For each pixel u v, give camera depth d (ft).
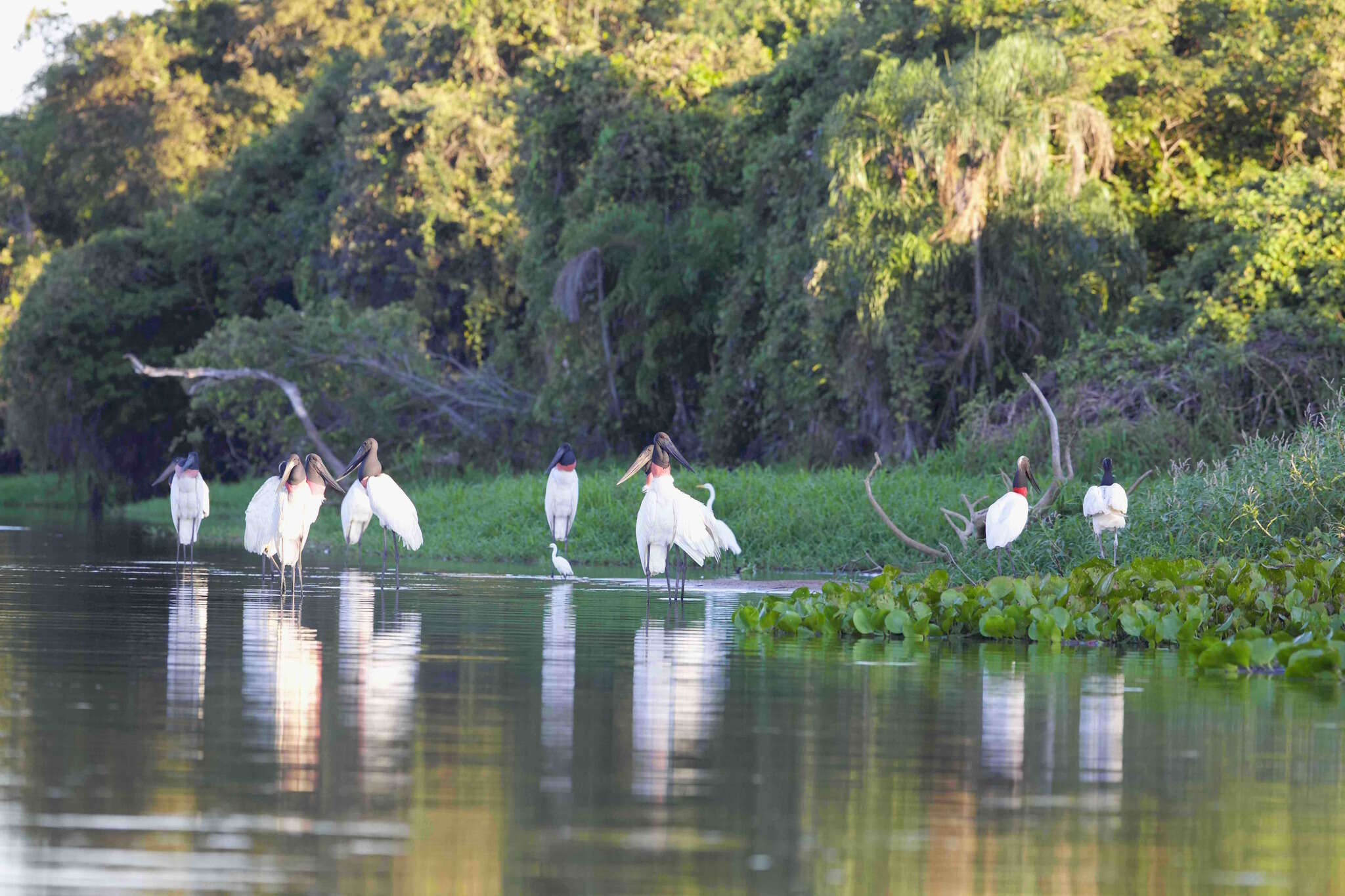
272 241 427.74
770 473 232.53
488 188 361.51
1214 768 60.59
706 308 296.92
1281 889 44.47
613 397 301.02
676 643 101.45
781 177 265.75
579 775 57.47
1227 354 208.13
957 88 223.51
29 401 423.64
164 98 475.72
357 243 371.97
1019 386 237.45
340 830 49.01
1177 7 261.65
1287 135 259.39
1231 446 199.82
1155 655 100.83
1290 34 261.65
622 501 222.07
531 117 318.65
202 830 48.85
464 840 48.14
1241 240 227.20
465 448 321.11
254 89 480.64
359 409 317.42
